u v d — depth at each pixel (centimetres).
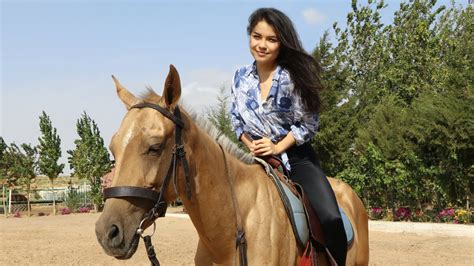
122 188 337
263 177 432
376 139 2366
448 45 3469
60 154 3488
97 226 331
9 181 3450
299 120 459
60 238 1636
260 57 454
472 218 2091
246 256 397
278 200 426
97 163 3356
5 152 3475
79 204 3444
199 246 429
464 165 2086
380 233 1731
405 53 3603
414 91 3438
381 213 2389
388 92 3456
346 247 451
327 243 438
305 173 456
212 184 393
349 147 2588
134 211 340
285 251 413
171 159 360
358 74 3769
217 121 2508
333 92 2477
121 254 332
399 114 2391
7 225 2184
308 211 436
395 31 3831
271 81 457
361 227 555
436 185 2184
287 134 461
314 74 457
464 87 2100
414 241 1508
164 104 363
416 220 2245
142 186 342
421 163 2219
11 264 1138
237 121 471
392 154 2275
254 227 403
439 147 2133
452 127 2025
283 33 448
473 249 1355
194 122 393
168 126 359
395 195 2358
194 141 382
